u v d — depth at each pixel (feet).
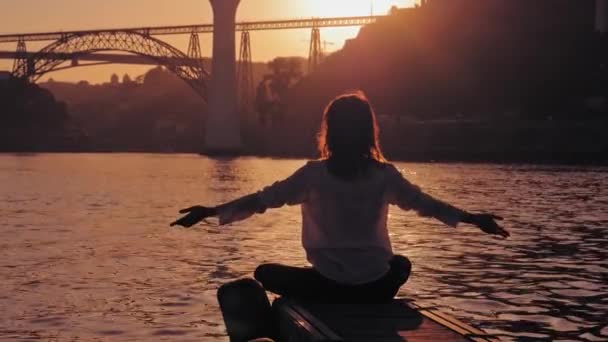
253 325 23.68
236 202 22.90
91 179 270.05
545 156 439.22
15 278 61.82
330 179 23.20
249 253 77.87
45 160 539.70
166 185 229.45
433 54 542.57
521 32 518.78
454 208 23.03
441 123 486.38
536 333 41.91
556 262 69.62
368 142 23.25
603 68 486.38
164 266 68.54
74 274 63.82
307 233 23.93
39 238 92.68
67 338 41.81
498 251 78.07
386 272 24.16
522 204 146.82
